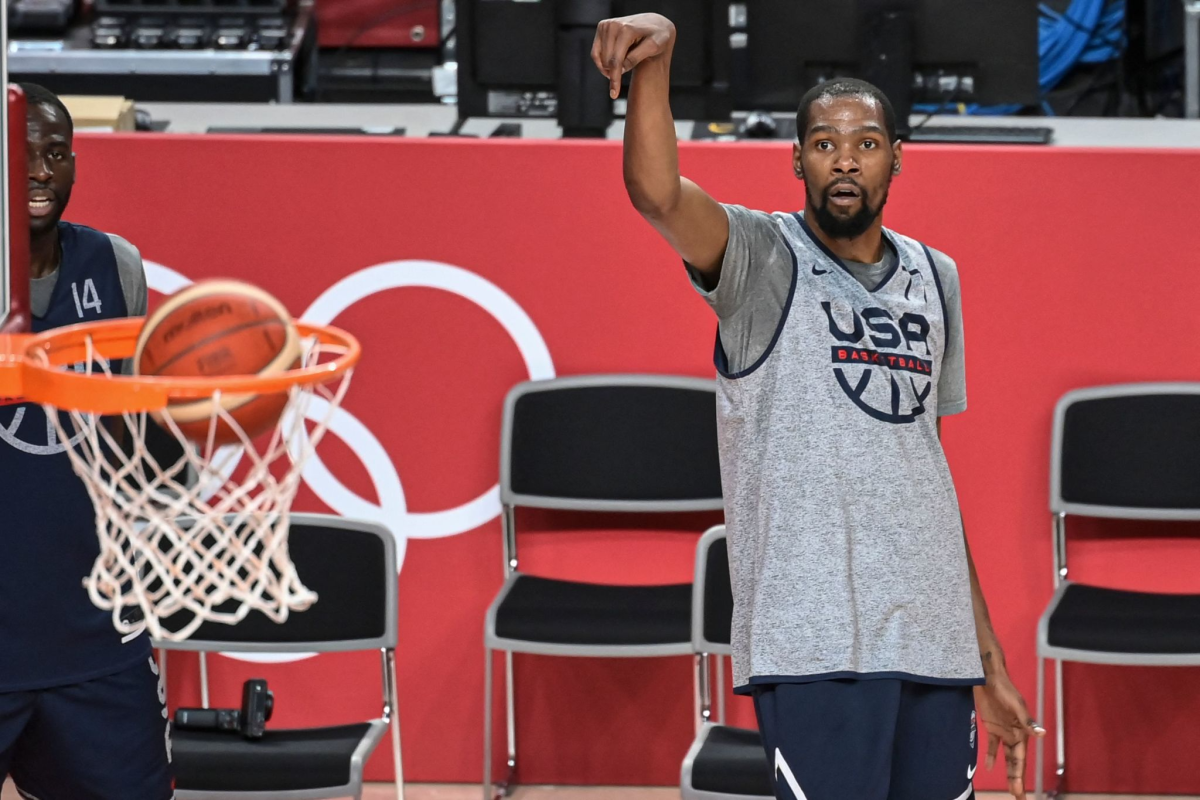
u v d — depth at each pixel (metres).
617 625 11.91
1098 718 12.95
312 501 13.08
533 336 12.96
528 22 15.73
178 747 10.22
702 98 16.02
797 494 7.37
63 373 5.36
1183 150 12.43
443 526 13.13
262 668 13.10
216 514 5.71
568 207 12.80
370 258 12.87
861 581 7.33
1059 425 12.49
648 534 13.28
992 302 12.69
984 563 12.95
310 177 12.77
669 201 7.08
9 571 8.30
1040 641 11.74
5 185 6.09
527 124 16.20
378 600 11.25
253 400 5.36
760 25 15.48
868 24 15.15
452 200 12.80
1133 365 12.68
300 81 20.11
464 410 13.04
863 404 7.40
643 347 12.98
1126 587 12.99
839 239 7.67
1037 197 12.53
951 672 7.48
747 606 7.60
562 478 12.77
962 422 12.84
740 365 7.60
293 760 10.09
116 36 19.12
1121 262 12.57
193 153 12.72
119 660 8.66
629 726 13.23
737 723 13.27
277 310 5.54
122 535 6.48
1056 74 19.78
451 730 13.28
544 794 13.07
